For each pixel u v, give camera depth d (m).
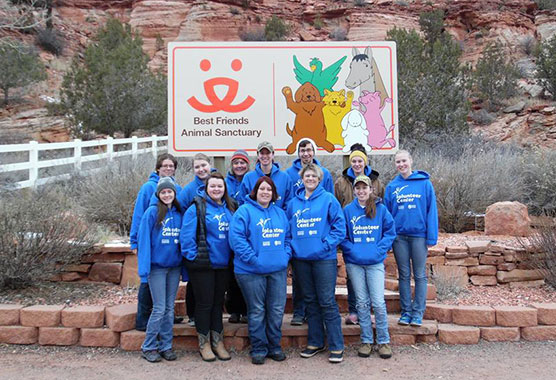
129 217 7.44
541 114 21.27
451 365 4.28
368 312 4.58
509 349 4.63
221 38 37.78
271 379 4.00
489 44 27.02
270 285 4.42
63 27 36.12
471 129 20.34
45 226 5.51
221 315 4.57
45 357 4.51
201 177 4.95
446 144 13.59
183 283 5.58
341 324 4.91
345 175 5.26
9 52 23.89
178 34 37.81
